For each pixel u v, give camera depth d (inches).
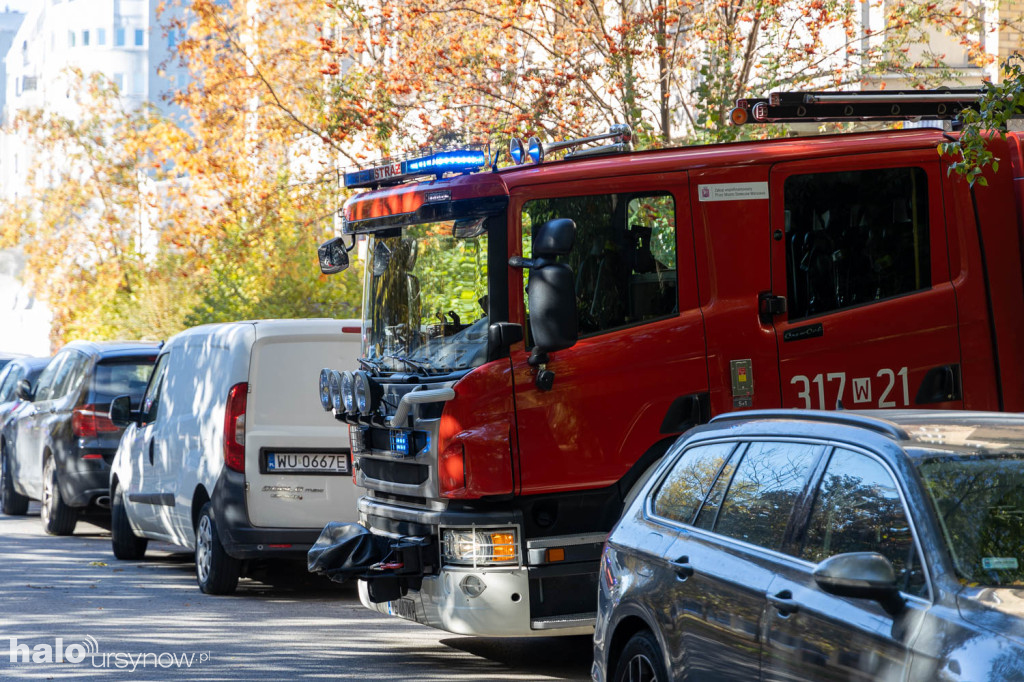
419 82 1099.3
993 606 257.8
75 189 2004.2
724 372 496.7
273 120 1358.3
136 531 850.8
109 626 622.2
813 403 502.9
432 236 515.5
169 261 1686.8
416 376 506.3
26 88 7086.6
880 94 565.3
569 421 486.3
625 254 495.8
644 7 1083.9
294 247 1395.2
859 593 266.4
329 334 706.8
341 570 505.4
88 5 6318.9
